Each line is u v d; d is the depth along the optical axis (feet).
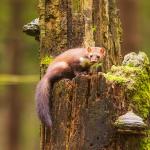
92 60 42.60
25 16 114.01
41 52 44.21
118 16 46.73
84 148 38.24
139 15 102.73
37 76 96.99
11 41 112.98
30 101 123.34
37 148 142.20
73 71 41.83
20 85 120.67
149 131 39.11
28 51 111.55
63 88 39.42
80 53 42.55
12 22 113.39
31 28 45.80
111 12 46.19
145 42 112.88
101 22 45.09
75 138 38.60
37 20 46.16
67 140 39.06
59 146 39.50
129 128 37.29
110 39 45.85
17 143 121.70
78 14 43.93
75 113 38.75
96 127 38.04
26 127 142.72
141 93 39.01
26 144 145.59
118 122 37.47
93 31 44.39
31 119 139.33
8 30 112.68
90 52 43.14
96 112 38.04
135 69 39.37
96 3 44.75
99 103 38.01
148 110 39.19
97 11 44.83
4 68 114.52
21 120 123.95
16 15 113.80
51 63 42.01
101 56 43.55
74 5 43.91
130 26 90.79
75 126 38.65
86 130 38.22
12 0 114.42
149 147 38.73
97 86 38.11
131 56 40.65
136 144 38.27
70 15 43.93
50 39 44.01
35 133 143.13
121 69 39.34
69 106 39.14
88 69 43.01
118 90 38.14
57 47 43.86
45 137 40.96
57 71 41.04
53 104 40.04
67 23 43.86
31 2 115.65
